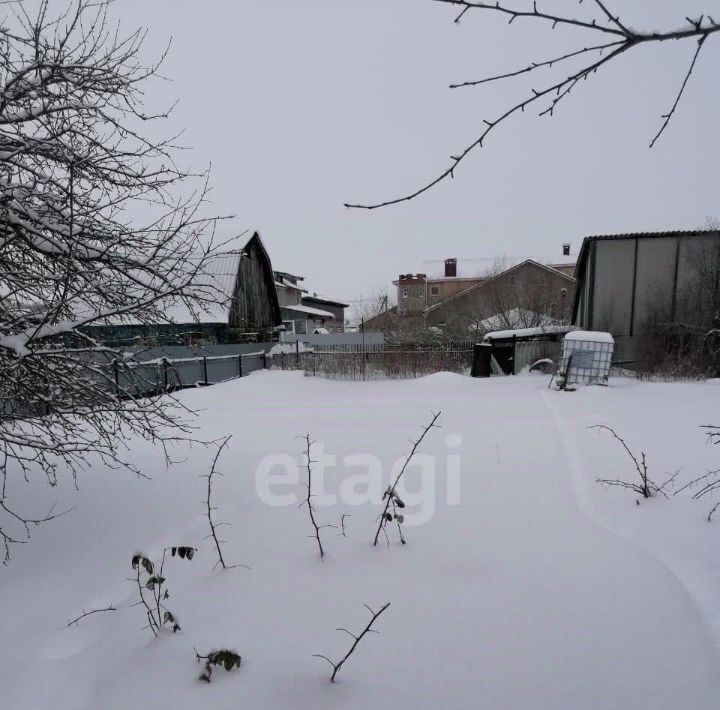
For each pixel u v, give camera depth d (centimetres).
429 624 220
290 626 222
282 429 695
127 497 413
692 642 201
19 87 324
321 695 177
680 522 324
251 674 190
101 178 360
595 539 308
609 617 222
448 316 2992
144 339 462
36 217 322
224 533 336
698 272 1353
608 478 425
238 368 1539
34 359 332
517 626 217
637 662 191
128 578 271
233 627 223
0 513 381
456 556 289
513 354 1427
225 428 712
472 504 380
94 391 359
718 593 237
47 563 300
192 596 254
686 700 170
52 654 212
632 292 1459
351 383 1303
